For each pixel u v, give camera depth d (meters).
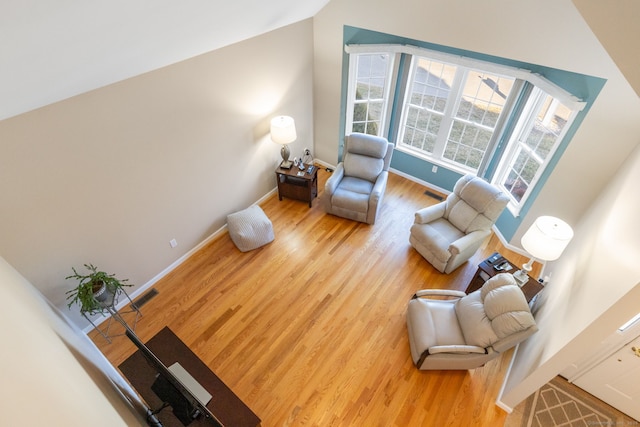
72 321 3.09
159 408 1.98
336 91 4.78
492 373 3.08
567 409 2.87
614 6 1.39
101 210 3.00
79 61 1.97
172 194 3.60
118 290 3.34
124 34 1.95
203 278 3.90
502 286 2.91
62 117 2.45
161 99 3.05
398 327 3.43
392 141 5.41
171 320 3.48
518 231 4.12
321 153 5.71
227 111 3.77
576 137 3.19
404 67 4.55
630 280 1.76
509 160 4.34
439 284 3.86
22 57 1.59
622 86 2.76
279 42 4.00
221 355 3.19
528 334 2.62
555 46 2.87
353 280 3.89
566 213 3.61
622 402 2.79
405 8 3.51
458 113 4.59
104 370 2.44
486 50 3.22
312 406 2.85
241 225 4.10
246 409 2.20
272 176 4.96
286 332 3.38
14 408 0.63
